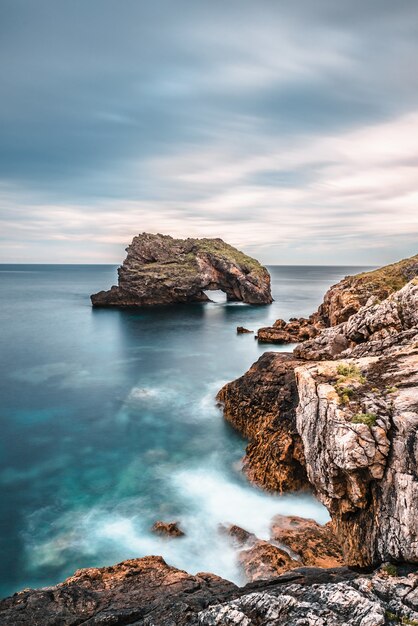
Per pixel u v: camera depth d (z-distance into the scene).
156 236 142.88
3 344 79.00
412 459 12.47
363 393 15.84
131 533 24.89
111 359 67.75
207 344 78.06
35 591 15.55
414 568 12.20
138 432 39.25
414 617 10.09
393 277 63.31
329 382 17.30
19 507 27.94
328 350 33.28
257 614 11.09
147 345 77.94
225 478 30.20
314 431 16.58
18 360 67.38
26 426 41.25
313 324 74.69
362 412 14.42
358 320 31.23
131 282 128.00
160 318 108.69
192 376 57.50
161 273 130.38
